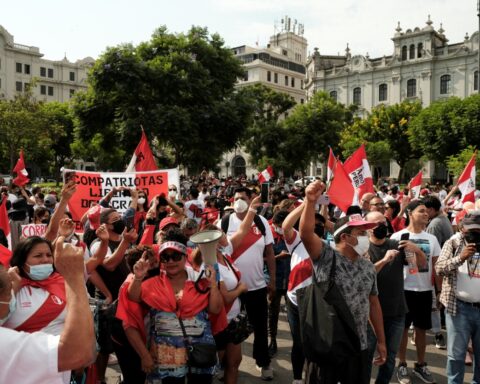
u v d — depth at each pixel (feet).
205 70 80.38
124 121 77.20
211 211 28.35
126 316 11.06
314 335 10.80
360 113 192.54
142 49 82.69
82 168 238.07
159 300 10.91
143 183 25.31
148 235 16.22
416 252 14.89
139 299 11.14
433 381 16.11
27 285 9.80
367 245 11.43
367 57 191.01
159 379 10.85
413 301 16.26
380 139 139.44
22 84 241.14
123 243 13.80
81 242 15.19
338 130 131.23
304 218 11.03
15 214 26.18
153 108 75.61
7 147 119.03
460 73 167.53
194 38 83.66
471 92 164.96
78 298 6.02
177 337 10.84
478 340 13.84
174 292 11.28
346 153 127.44
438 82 172.86
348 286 11.16
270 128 134.21
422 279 16.20
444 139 118.52
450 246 14.07
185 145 77.56
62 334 5.88
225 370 13.66
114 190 21.52
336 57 213.66
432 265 16.49
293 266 15.78
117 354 12.24
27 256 9.69
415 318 16.29
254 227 16.88
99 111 82.07
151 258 11.63
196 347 10.81
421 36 174.40
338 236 11.57
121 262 14.74
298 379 15.56
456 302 13.84
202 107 79.20
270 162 130.21
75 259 6.07
